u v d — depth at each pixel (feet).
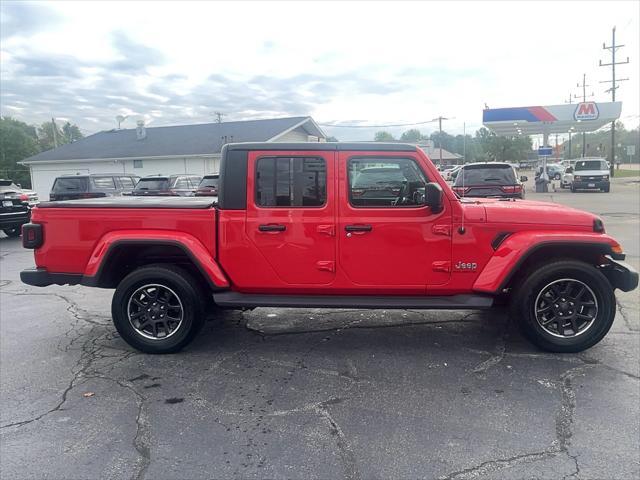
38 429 10.87
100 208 14.99
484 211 14.39
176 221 14.79
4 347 16.08
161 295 15.29
